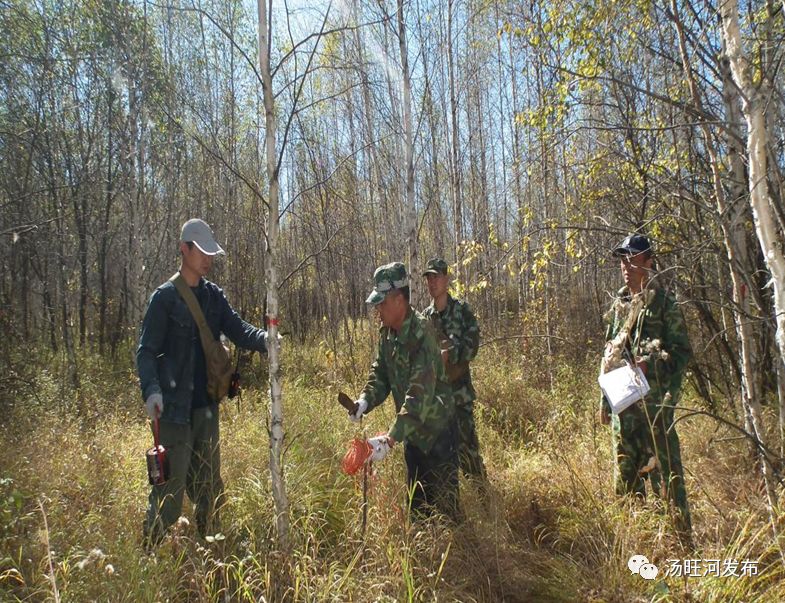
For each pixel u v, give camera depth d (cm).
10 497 284
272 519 282
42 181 895
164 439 275
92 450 374
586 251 536
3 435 449
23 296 846
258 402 573
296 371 841
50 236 850
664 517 279
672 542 275
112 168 1055
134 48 839
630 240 310
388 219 1038
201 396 290
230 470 355
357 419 289
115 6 791
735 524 294
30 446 395
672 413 297
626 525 285
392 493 295
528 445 471
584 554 284
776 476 273
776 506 273
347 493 340
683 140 475
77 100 939
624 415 311
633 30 445
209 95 1002
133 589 220
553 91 480
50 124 858
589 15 437
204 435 293
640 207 505
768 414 437
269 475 335
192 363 282
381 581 239
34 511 285
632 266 308
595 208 596
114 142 977
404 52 530
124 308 1081
